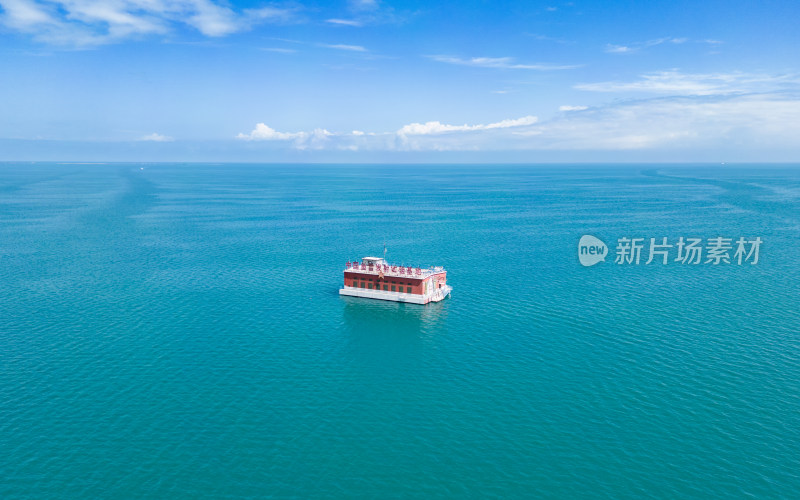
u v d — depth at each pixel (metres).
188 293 117.31
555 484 53.56
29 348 85.19
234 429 62.94
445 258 154.62
